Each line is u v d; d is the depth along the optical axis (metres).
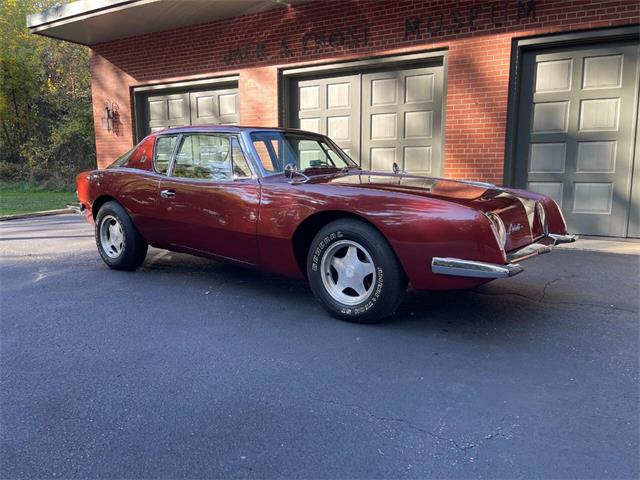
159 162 4.85
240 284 4.85
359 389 2.70
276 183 3.97
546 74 7.21
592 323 3.73
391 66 8.40
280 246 3.92
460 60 7.56
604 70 6.86
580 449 2.15
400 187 3.75
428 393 2.65
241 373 2.90
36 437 2.26
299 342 3.37
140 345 3.32
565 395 2.63
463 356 3.13
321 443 2.20
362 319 3.63
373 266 3.51
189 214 4.46
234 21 9.72
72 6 9.91
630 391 2.68
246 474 2.00
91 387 2.73
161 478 1.98
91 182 5.43
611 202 7.03
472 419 2.39
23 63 20.11
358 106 8.84
